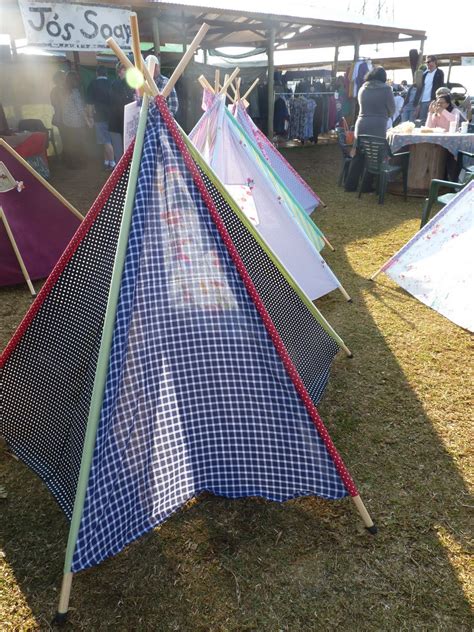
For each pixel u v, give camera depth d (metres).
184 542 2.09
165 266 1.96
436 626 1.75
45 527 2.19
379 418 2.79
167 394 2.01
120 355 1.85
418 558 1.99
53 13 6.92
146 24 10.80
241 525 2.17
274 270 2.70
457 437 2.64
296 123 13.09
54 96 9.89
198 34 1.97
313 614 1.80
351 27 11.84
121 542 1.91
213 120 3.82
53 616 1.81
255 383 2.05
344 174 8.33
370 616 1.79
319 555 2.02
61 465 2.28
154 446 2.00
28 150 8.64
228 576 1.94
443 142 6.70
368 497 2.29
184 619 1.79
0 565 2.01
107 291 2.09
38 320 2.26
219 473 2.16
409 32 13.38
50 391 2.32
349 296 4.27
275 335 2.01
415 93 9.62
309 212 6.51
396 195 7.56
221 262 1.99
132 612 1.82
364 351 3.44
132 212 1.89
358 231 5.95
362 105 7.32
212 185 2.40
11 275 4.57
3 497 2.35
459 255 3.95
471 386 3.05
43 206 4.58
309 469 2.07
